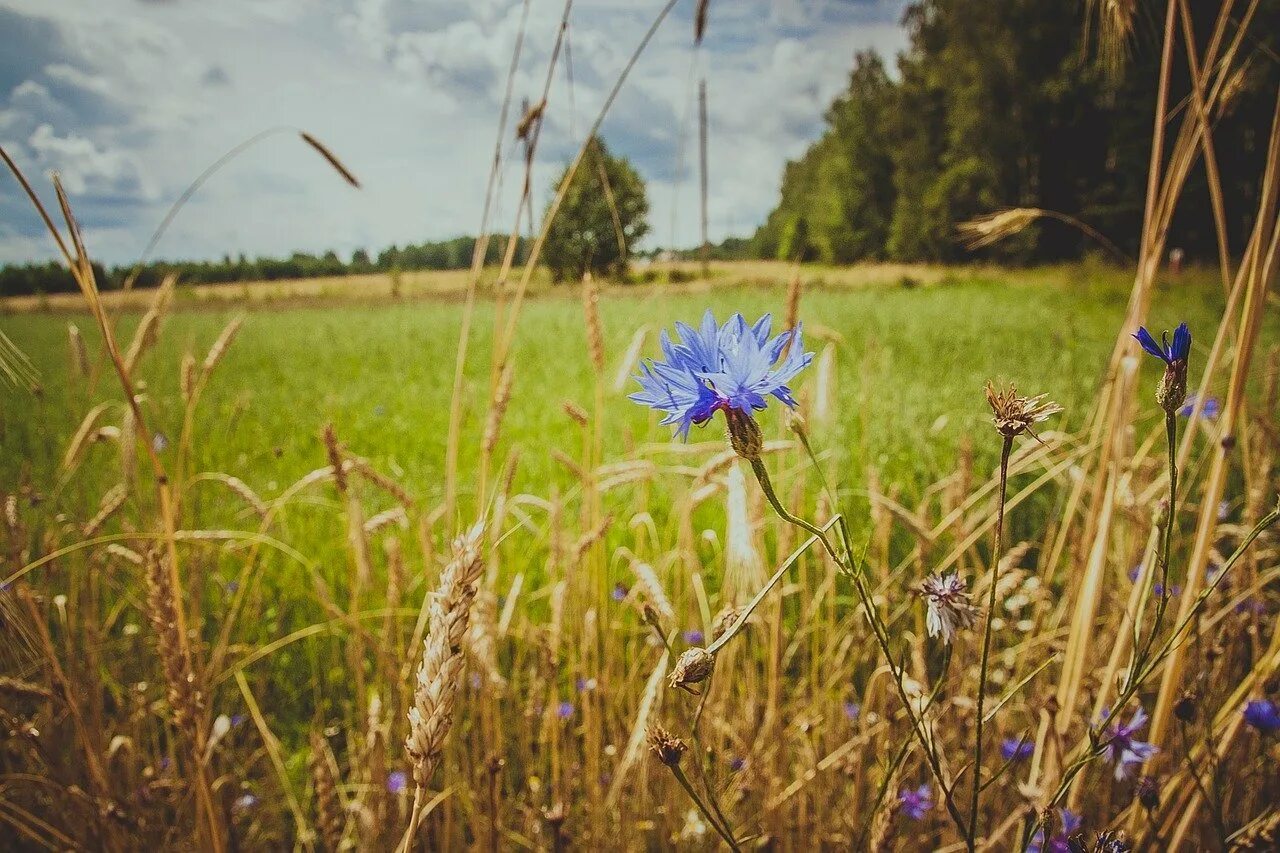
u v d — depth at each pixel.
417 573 1.01
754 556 0.36
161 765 0.69
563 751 0.66
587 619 0.64
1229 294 0.45
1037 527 1.09
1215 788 0.38
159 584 0.43
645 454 0.86
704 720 0.52
